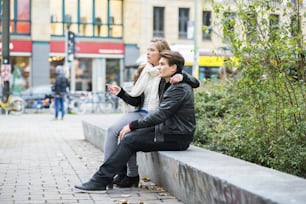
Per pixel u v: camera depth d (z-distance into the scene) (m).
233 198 4.42
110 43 39.25
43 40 37.41
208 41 40.59
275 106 6.52
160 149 6.35
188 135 6.34
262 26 6.40
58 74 21.89
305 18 6.30
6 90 25.94
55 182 7.03
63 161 9.16
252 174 4.85
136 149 6.27
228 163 5.52
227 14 6.65
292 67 6.27
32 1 37.19
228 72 11.02
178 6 40.84
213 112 9.23
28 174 7.72
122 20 39.78
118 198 6.00
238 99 7.73
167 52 6.41
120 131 6.56
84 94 28.64
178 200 5.88
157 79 6.88
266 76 6.42
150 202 5.79
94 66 39.00
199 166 5.31
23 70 37.03
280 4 6.39
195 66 28.20
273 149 6.35
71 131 15.96
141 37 40.00
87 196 6.09
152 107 6.84
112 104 28.89
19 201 5.80
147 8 40.03
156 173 6.73
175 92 6.14
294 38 6.21
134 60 39.84
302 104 6.28
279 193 4.05
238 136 7.14
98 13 39.22
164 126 6.21
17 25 36.94
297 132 6.13
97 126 11.16
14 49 36.66
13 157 9.69
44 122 20.09
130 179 6.62
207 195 5.00
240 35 6.52
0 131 15.85
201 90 10.52
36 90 33.53
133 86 6.94
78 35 38.56
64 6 38.38
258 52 6.40
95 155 9.99
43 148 11.23
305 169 6.06
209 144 8.20
